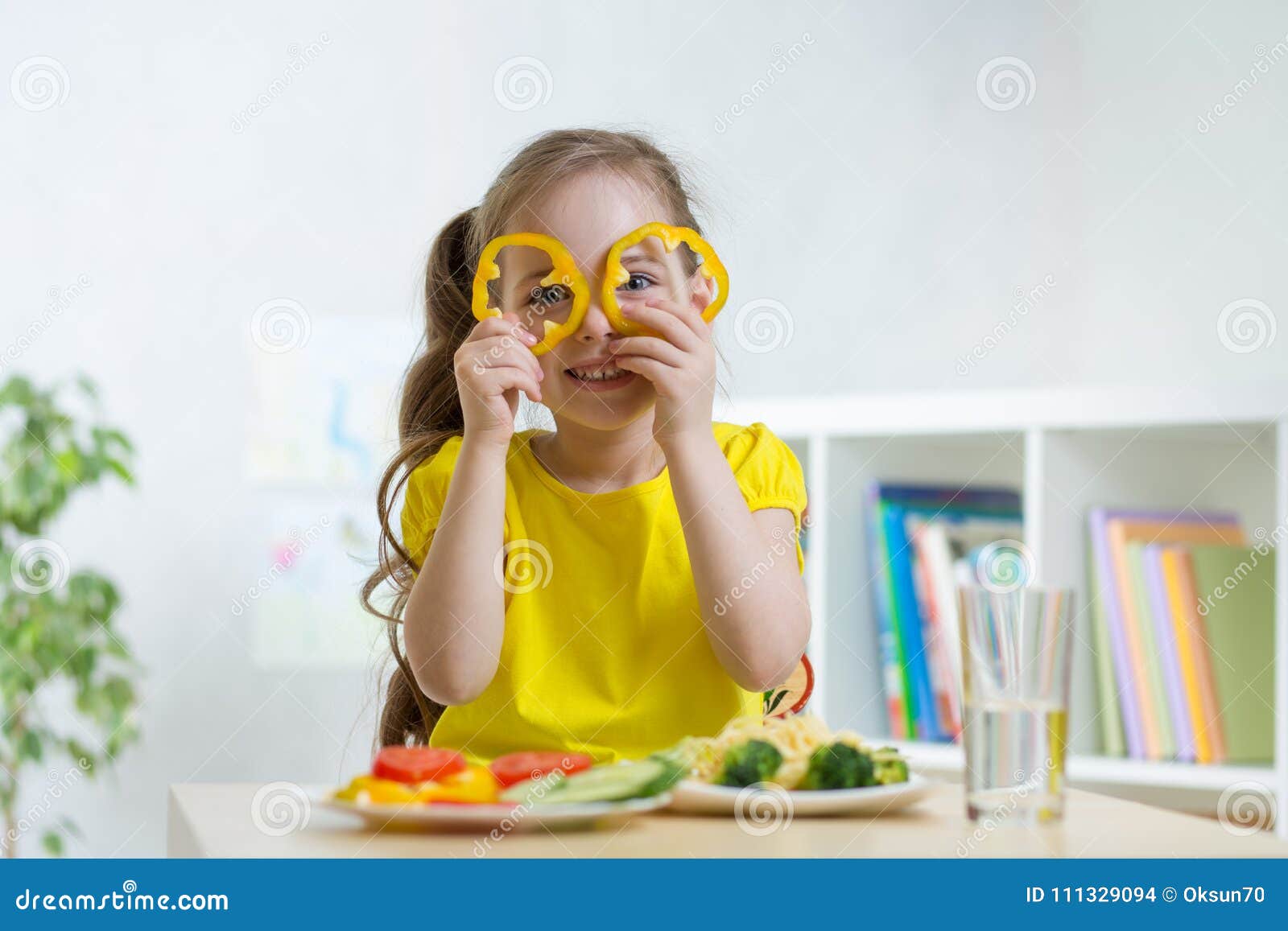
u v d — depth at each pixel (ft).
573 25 8.43
